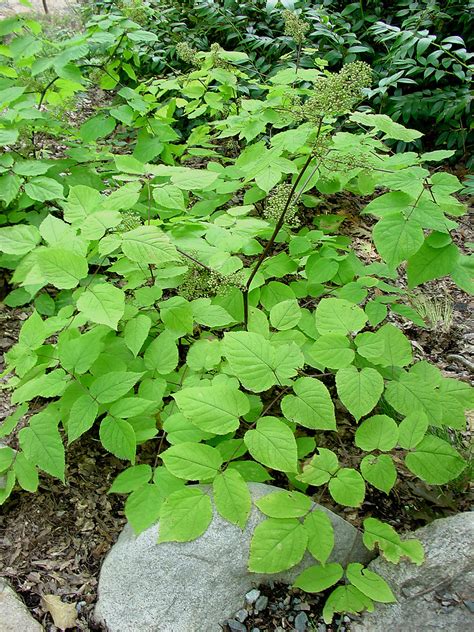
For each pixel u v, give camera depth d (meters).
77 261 0.83
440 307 1.46
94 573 0.83
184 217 1.05
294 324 0.93
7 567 0.82
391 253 0.76
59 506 0.92
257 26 2.29
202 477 0.76
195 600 0.76
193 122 2.10
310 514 0.77
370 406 0.79
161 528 0.74
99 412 0.87
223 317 0.96
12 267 1.23
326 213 1.74
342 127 1.91
